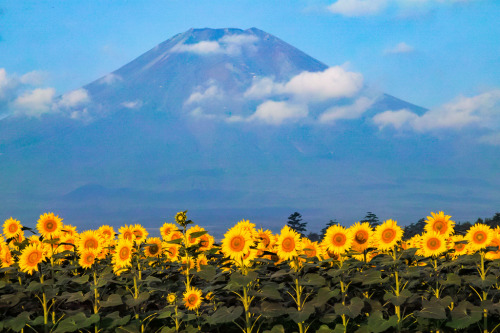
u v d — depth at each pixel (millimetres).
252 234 8555
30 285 7438
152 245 9164
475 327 7582
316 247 8711
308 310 6820
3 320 7551
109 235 10695
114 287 8742
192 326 7391
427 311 6820
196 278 8867
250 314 7242
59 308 8516
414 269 7812
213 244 8812
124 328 7266
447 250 8883
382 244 7746
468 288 8672
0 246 9039
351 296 8180
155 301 8836
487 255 8172
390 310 8047
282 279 7875
